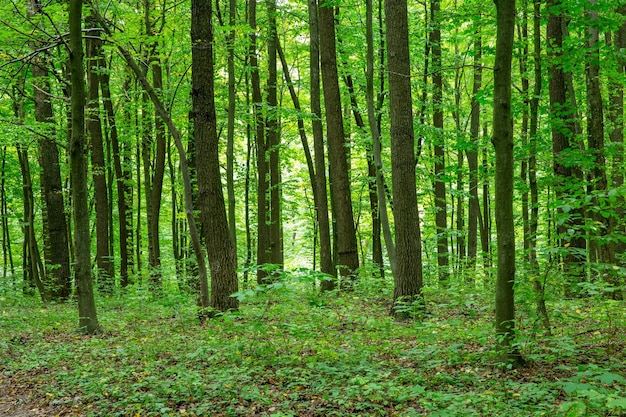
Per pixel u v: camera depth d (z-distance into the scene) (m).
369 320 8.03
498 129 5.83
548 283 6.12
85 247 10.20
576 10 9.62
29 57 10.47
